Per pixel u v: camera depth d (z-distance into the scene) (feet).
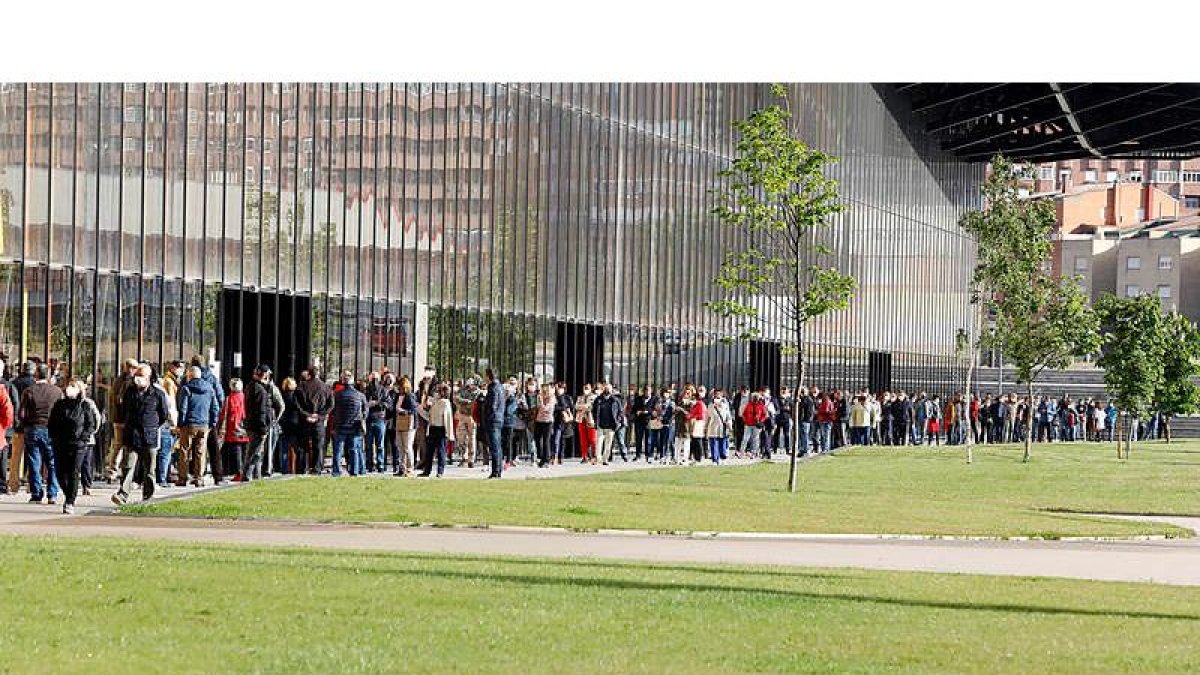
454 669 40.52
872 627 50.14
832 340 282.97
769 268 131.75
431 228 156.66
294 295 137.80
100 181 117.80
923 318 341.82
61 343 114.21
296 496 90.89
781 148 128.16
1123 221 592.60
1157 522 110.22
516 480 108.99
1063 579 68.95
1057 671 42.93
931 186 345.72
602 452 159.53
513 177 171.42
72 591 51.26
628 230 199.21
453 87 159.84
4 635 43.19
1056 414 312.91
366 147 146.72
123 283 119.75
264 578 55.62
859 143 292.81
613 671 40.86
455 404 148.87
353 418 117.60
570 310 184.55
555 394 153.99
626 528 87.40
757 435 194.08
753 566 68.95
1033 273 200.44
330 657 41.34
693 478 136.87
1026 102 325.01
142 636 43.88
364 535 77.77
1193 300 534.78
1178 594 64.03
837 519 97.96
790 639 47.16
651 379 205.67
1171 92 314.76
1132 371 226.58
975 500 128.47
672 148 211.20
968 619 53.06
